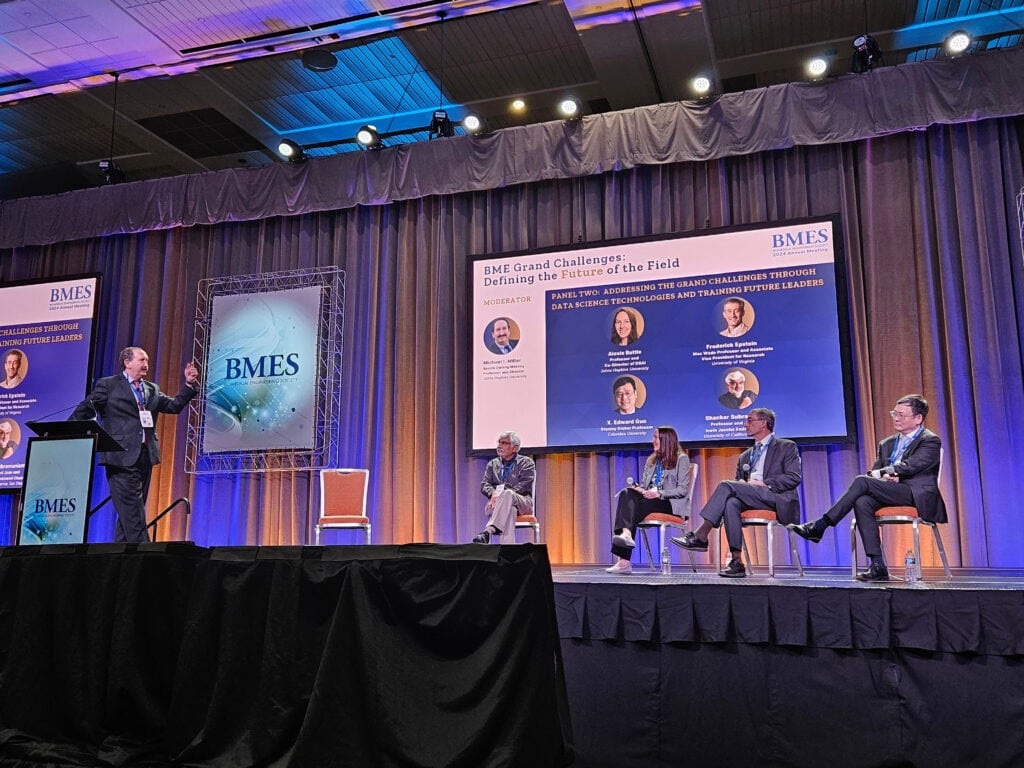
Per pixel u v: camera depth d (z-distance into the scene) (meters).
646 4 6.02
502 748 2.46
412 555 2.70
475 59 7.02
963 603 3.48
